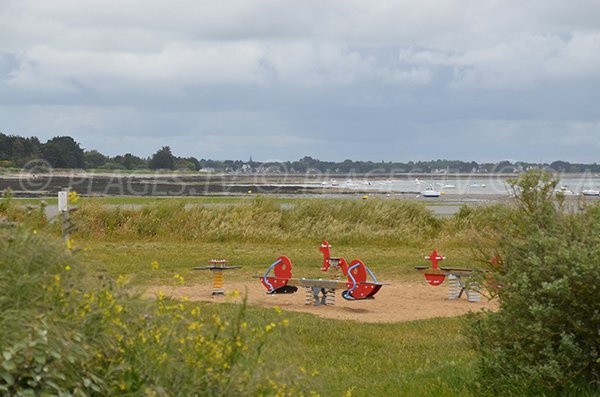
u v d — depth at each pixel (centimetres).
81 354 556
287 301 1850
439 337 1390
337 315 1645
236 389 625
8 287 579
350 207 3544
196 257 2622
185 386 609
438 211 5175
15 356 526
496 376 877
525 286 823
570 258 801
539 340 816
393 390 953
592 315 797
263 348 684
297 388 680
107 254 2577
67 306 602
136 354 605
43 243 627
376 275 2350
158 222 3262
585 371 812
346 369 1124
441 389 923
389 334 1415
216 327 681
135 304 647
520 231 893
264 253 2814
